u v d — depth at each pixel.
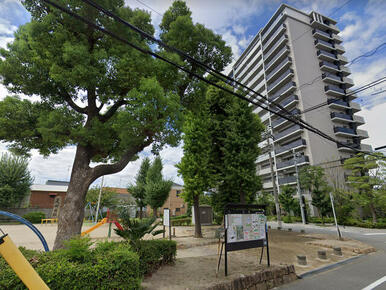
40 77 6.00
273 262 6.52
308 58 36.22
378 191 21.30
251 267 5.52
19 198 21.45
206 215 19.84
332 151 31.86
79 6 5.55
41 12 6.07
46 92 6.42
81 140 5.84
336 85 36.78
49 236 11.38
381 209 23.69
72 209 5.79
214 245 9.47
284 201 27.81
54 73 5.30
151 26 7.40
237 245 5.16
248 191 13.33
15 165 21.19
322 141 31.83
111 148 7.36
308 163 30.58
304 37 37.56
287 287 4.86
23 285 2.94
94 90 6.60
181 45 8.10
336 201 23.09
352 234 14.97
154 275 4.91
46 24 5.39
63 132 5.77
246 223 5.50
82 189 6.07
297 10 39.12
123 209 5.94
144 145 7.12
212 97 15.12
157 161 25.98
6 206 20.94
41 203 27.77
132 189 26.61
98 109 7.19
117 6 6.39
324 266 6.53
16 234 12.02
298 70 34.56
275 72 37.66
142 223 5.50
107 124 6.12
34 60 5.65
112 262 3.59
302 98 32.88
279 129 37.56
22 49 5.65
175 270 5.32
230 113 14.58
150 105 5.46
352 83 36.75
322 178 26.34
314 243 9.93
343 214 22.39
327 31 39.75
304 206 26.31
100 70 6.08
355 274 5.84
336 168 28.83
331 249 9.11
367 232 16.28
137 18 6.94
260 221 5.84
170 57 7.13
